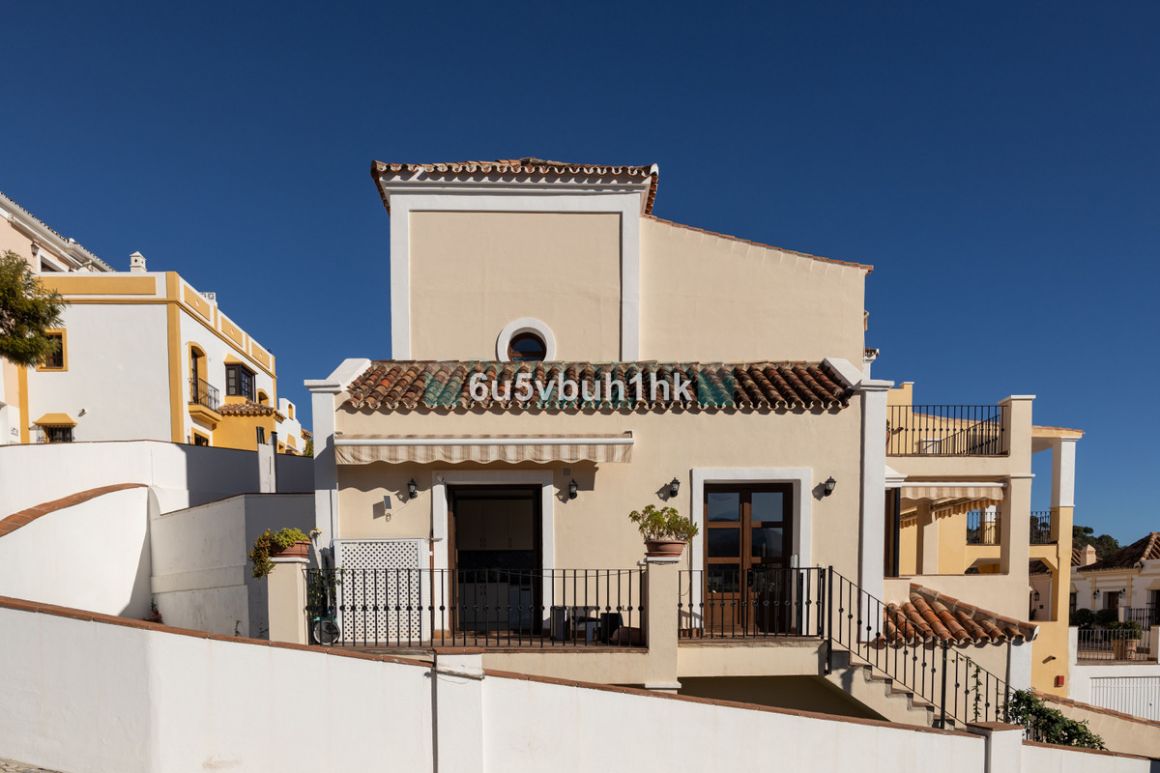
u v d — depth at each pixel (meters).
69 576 12.24
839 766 7.79
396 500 10.23
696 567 10.51
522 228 12.71
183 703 6.33
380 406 10.18
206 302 28.33
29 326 15.30
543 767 6.92
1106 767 9.24
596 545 10.43
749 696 10.55
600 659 9.05
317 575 9.56
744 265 13.14
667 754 7.26
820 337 13.13
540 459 9.76
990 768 8.34
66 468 14.29
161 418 25.00
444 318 12.59
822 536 10.53
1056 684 17.77
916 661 10.45
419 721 6.70
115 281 25.06
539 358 12.86
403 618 9.85
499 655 9.09
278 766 6.46
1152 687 18.06
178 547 14.40
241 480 18.95
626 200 12.73
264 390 36.78
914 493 15.07
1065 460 18.58
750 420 10.58
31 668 6.36
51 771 6.15
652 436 10.52
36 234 25.59
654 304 13.05
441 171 12.35
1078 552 40.03
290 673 6.52
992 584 14.91
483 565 11.69
